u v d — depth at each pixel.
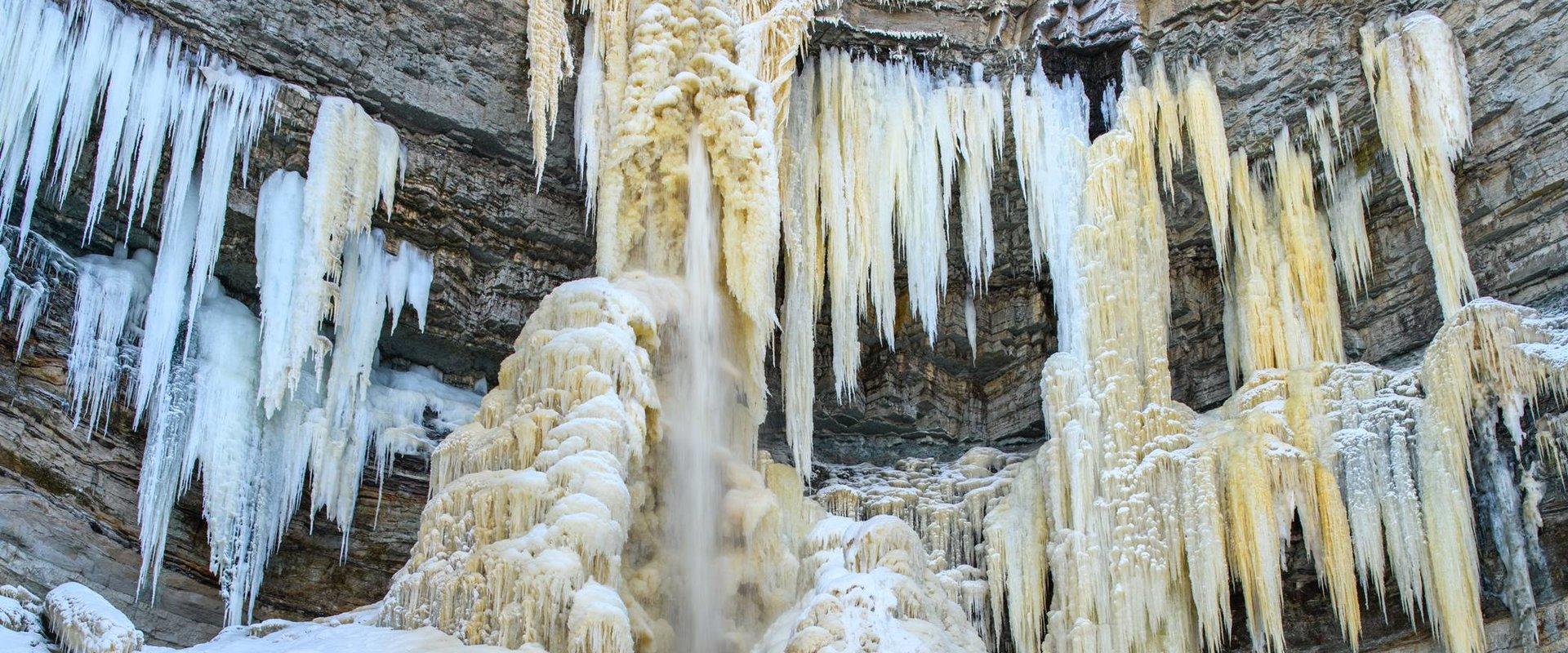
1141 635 19.72
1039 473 21.70
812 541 21.30
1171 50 23.05
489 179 22.70
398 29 21.52
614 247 21.73
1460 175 21.41
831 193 23.34
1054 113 23.56
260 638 18.09
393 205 21.98
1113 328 21.75
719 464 21.33
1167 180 22.91
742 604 20.70
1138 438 21.02
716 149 22.17
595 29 22.52
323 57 21.11
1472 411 18.80
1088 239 22.36
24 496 18.27
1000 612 21.22
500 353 23.53
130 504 19.36
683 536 20.62
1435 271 21.03
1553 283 20.39
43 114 18.80
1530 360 18.47
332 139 21.00
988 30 23.73
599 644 17.20
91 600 16.06
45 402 18.81
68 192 19.81
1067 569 20.47
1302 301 22.23
